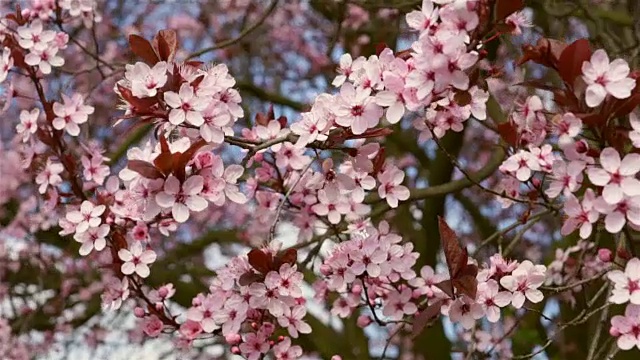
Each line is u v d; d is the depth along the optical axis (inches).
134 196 89.2
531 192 107.0
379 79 88.1
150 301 111.3
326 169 101.3
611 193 72.3
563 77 77.5
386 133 90.5
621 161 72.7
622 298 76.3
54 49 115.5
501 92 166.6
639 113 96.7
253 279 95.5
